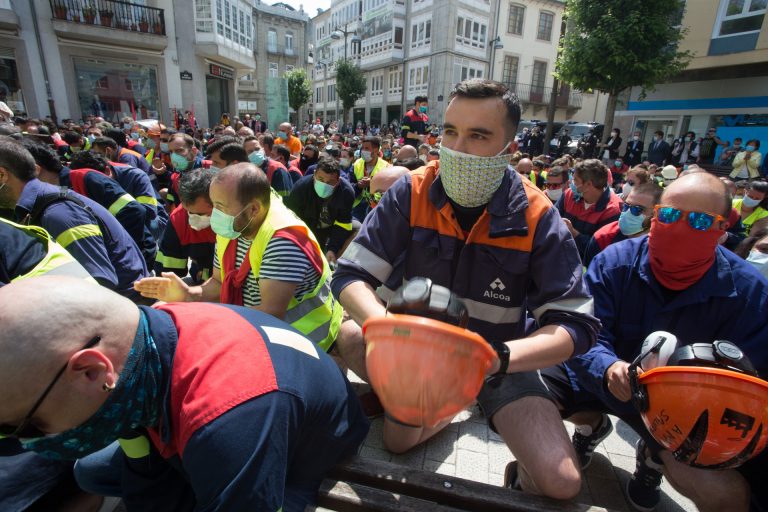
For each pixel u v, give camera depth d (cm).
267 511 94
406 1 3244
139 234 365
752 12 1421
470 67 3034
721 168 1414
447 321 97
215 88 2422
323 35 4834
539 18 3206
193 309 119
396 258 172
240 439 93
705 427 102
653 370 113
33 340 79
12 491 151
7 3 1547
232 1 2202
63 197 237
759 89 1501
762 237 268
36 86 1662
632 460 221
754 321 161
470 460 214
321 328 214
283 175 552
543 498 141
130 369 93
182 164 564
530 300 156
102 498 183
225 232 194
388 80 3606
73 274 184
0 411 81
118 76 1853
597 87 1435
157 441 113
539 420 158
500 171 149
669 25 1349
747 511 146
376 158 670
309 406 114
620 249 188
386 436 211
